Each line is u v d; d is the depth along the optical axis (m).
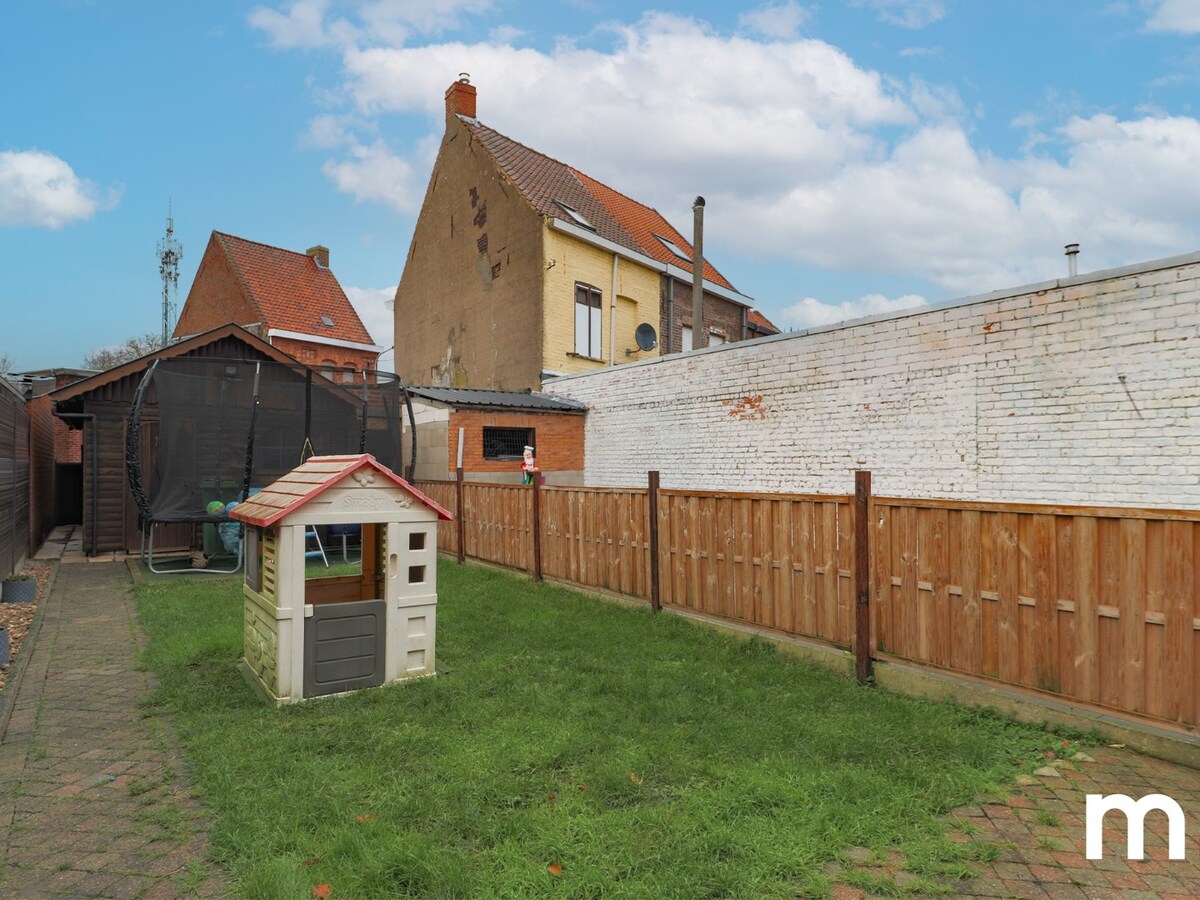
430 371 21.75
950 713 4.29
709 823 2.94
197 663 5.55
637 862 2.68
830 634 5.41
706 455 12.44
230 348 12.70
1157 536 3.78
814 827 2.93
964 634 4.61
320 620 4.71
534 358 17.36
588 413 15.33
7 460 9.00
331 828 2.94
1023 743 3.89
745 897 2.50
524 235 17.83
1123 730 3.81
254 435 10.09
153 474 12.01
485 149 19.38
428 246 22.02
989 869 2.72
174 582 9.22
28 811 3.23
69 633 6.62
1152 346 7.03
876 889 2.58
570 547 8.41
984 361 8.48
